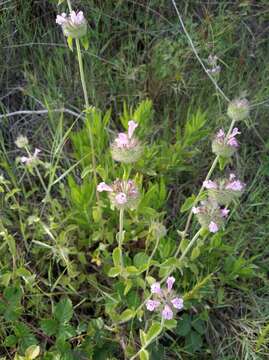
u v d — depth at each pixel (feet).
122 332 1.19
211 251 1.31
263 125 1.65
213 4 1.86
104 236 1.32
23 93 1.59
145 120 1.40
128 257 1.26
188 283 1.25
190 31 1.67
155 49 1.69
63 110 1.49
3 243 1.22
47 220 1.37
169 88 1.67
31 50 1.71
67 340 1.18
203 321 1.25
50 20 1.76
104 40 1.77
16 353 1.08
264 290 1.33
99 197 1.33
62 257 1.20
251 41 1.81
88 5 1.75
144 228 1.34
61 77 1.65
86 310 1.28
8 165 1.42
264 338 1.25
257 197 1.45
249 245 1.41
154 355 1.17
